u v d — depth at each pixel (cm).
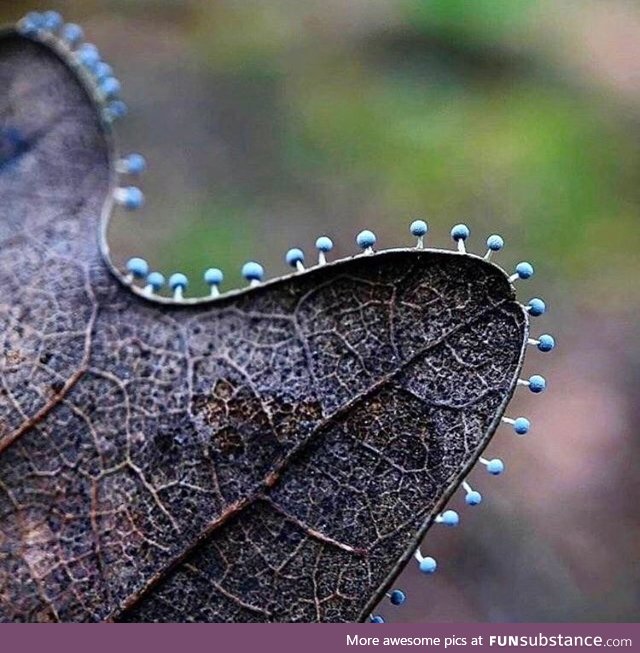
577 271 22
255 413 11
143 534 11
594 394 20
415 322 11
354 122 25
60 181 12
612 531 17
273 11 29
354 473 11
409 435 11
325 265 11
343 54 28
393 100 26
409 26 29
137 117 24
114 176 12
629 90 31
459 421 11
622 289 22
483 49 29
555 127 26
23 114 12
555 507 18
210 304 11
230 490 11
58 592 11
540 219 23
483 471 18
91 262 12
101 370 11
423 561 11
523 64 29
